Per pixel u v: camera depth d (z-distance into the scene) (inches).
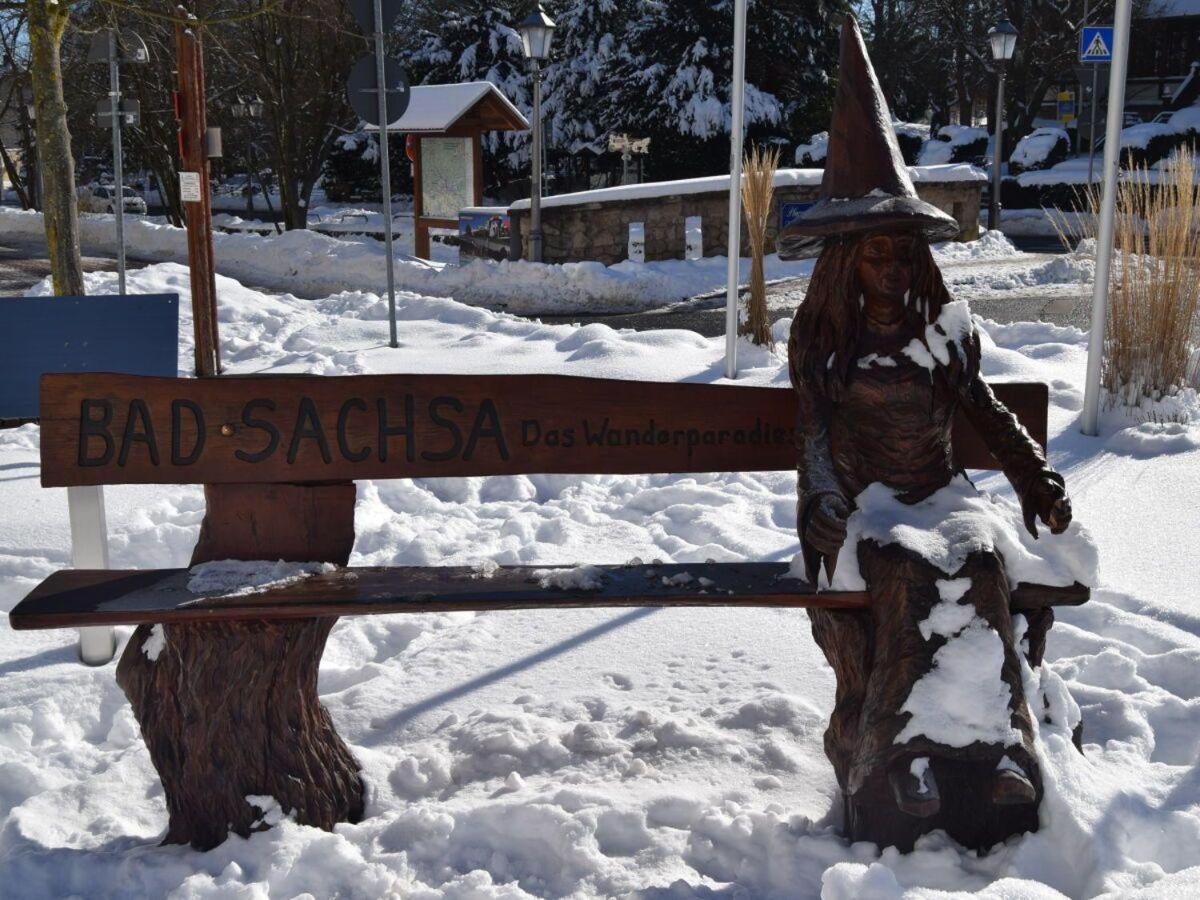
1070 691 130.6
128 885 102.3
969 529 102.5
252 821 108.4
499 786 117.7
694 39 1205.7
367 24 389.1
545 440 119.0
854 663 105.0
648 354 340.2
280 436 114.5
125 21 498.0
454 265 683.4
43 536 200.4
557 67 1366.9
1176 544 185.3
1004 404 123.9
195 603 103.2
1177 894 86.5
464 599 105.0
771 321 464.4
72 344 207.3
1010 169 1253.7
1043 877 96.4
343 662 157.6
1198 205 256.2
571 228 676.1
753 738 125.9
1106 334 264.5
